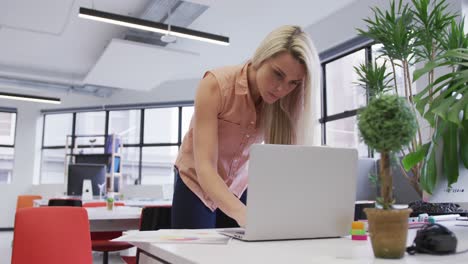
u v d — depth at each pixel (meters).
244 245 0.92
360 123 0.73
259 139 1.62
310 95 1.36
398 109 0.69
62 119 9.97
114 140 7.90
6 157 9.49
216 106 1.42
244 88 1.44
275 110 1.52
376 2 5.10
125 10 5.79
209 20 6.09
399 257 0.71
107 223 3.23
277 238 1.01
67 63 8.02
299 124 1.43
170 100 9.23
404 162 1.11
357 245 0.92
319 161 1.03
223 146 1.58
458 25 2.10
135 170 9.37
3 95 8.17
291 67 1.29
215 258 0.74
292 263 0.69
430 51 2.12
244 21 6.14
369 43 5.37
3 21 6.04
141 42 6.79
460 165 1.04
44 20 5.99
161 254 0.87
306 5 5.67
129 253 3.71
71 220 1.83
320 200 1.04
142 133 9.45
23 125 9.60
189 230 1.25
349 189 1.07
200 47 7.20
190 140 1.63
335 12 5.89
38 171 9.73
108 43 6.90
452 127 1.04
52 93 9.64
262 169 0.97
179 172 1.67
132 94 9.52
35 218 1.73
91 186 5.33
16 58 7.75
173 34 5.30
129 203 4.54
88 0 5.46
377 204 0.74
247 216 0.97
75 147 9.64
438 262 0.67
